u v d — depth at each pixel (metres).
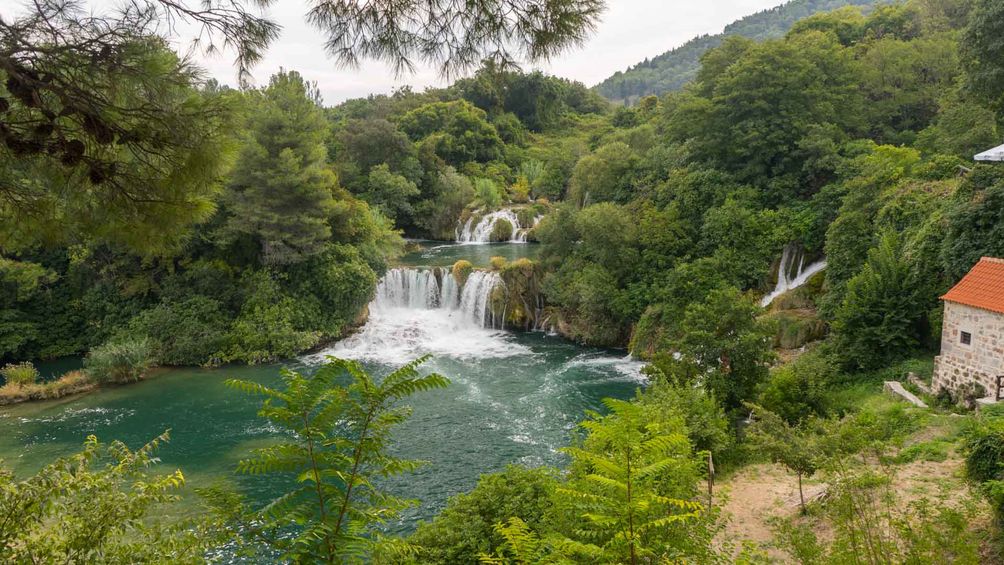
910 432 18.86
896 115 45.62
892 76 46.03
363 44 6.17
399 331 40.88
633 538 7.30
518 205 72.00
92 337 38.44
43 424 26.94
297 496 5.72
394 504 6.05
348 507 5.83
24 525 5.43
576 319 41.09
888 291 25.66
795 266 35.88
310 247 40.06
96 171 5.74
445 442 25.02
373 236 44.94
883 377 24.48
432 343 40.38
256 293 38.53
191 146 5.81
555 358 36.78
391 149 69.50
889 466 15.07
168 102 5.55
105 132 5.32
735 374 24.06
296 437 25.38
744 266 35.47
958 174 29.53
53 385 30.59
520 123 96.50
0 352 36.19
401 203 65.44
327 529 5.39
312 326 39.12
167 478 6.54
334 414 5.65
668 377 24.03
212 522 5.86
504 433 25.91
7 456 23.67
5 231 6.19
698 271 34.91
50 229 6.20
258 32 5.57
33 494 5.56
